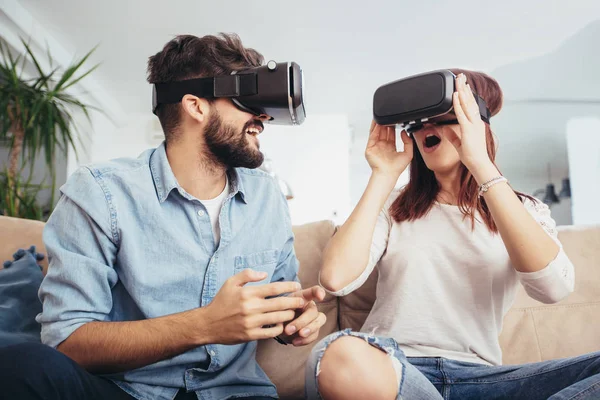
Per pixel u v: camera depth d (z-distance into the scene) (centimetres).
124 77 515
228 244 110
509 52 473
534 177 602
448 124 109
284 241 122
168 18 408
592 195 591
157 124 615
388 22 418
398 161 118
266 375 126
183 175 112
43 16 401
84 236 101
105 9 391
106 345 89
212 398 103
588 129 595
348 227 112
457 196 119
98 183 104
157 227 105
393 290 115
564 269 101
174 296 105
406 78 107
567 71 516
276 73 104
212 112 108
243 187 120
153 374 102
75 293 96
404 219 122
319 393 80
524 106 598
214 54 110
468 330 111
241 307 84
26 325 116
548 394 91
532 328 137
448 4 389
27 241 138
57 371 73
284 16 408
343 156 620
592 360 88
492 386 98
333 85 546
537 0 383
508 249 101
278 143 621
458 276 113
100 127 577
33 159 359
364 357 78
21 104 337
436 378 102
